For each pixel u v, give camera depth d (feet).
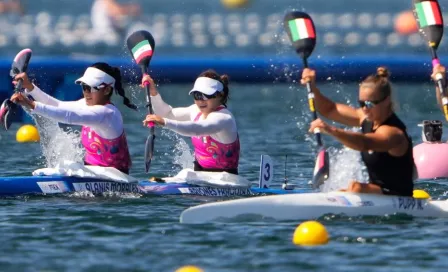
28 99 118.11
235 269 85.10
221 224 103.76
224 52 356.38
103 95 123.95
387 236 98.17
